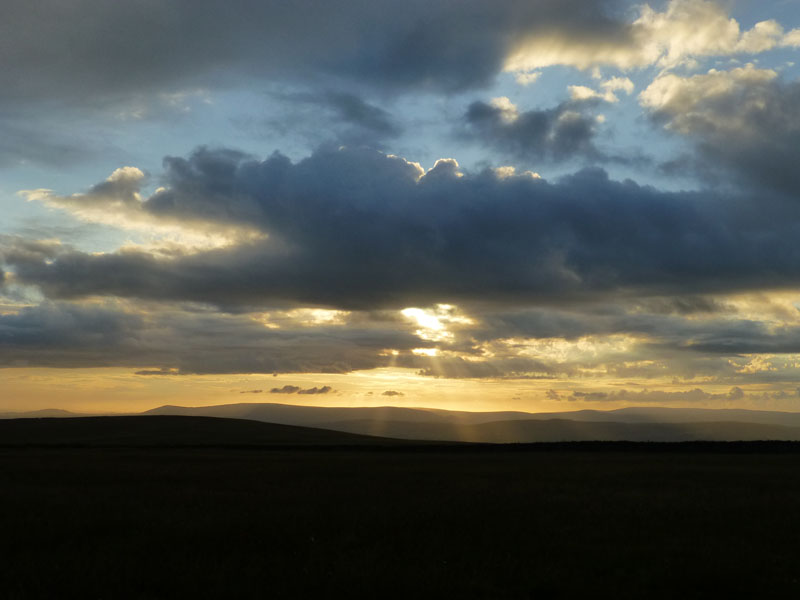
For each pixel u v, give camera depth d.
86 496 26.25
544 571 13.76
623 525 19.47
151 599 11.96
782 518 20.77
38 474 37.06
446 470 40.75
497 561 14.71
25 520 20.00
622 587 13.04
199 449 76.12
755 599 12.39
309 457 57.28
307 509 22.48
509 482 32.78
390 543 16.94
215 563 14.47
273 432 119.12
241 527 18.88
